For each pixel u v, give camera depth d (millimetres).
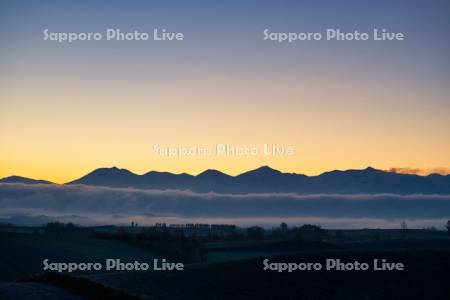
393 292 61812
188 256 103000
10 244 85938
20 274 72375
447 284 64250
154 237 110375
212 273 66438
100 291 41344
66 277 46281
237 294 59469
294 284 63750
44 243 90750
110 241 105250
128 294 41531
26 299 36031
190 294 58094
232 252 123062
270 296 59750
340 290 62125
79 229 128750
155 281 61688
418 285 63750
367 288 63094
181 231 118438
